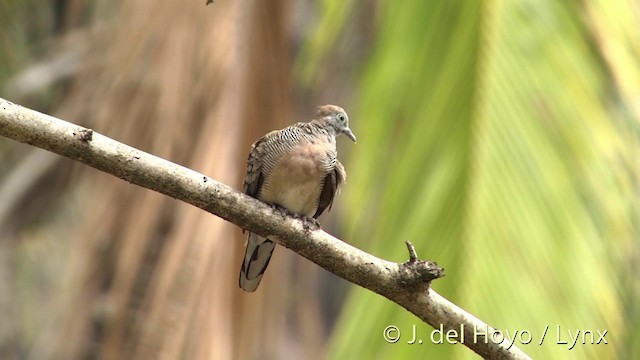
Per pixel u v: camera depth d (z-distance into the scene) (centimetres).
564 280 918
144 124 1141
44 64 1766
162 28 1162
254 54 1161
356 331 983
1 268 1969
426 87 1021
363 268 844
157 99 1141
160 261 1078
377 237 974
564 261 926
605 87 1023
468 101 989
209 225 1076
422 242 947
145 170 791
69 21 1628
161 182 797
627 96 1017
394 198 981
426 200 961
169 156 1116
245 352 1127
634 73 1027
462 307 909
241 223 838
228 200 826
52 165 1770
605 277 938
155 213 1112
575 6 1040
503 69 994
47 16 1825
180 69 1143
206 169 1091
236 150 1120
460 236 932
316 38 1312
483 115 974
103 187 1149
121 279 1101
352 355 977
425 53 1038
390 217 977
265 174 1033
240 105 1138
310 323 1362
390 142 1034
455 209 945
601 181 968
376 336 973
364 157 1052
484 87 988
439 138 986
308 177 1023
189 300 1066
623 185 984
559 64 1005
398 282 838
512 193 943
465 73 1003
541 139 966
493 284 912
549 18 1024
